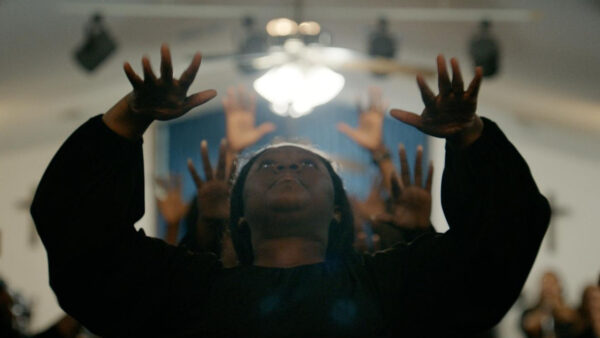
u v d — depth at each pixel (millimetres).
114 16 8914
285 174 2115
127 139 1945
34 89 9523
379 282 2020
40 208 1928
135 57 9250
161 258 2035
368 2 8734
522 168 1973
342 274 1999
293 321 1907
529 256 1977
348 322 1917
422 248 2049
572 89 9570
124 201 1956
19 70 9297
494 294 2002
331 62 6074
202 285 2002
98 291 1979
